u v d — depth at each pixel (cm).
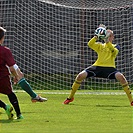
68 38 4950
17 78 2069
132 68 4822
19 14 4984
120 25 4834
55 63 4944
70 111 2441
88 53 4947
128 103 3048
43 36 4959
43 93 4003
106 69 2822
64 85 4806
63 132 1547
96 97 3581
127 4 4122
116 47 2861
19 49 4984
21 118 2067
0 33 2047
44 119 2048
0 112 2339
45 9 4925
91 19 4869
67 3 4128
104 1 4103
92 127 1752
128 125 1836
